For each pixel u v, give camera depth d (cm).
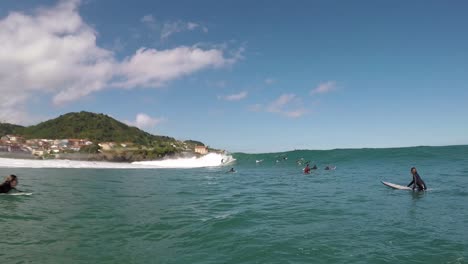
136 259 801
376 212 1338
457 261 758
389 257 788
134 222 1183
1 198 1711
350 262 759
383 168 4050
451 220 1178
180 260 792
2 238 963
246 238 959
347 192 1994
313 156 6500
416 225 1105
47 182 2605
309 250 846
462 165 3922
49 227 1102
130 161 7200
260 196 1886
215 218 1245
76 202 1616
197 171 4641
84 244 916
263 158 7206
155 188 2323
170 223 1166
